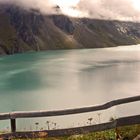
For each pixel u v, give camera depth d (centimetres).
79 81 11988
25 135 1205
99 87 10381
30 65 18762
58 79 12619
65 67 17225
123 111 5822
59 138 1241
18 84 11419
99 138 1219
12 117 1168
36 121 5172
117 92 9331
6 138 1191
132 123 1251
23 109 7219
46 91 9769
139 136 1131
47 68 16825
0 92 9669
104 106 1206
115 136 1228
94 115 5403
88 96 8781
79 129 1220
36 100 8281
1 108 7344
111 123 1238
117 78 12400
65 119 5288
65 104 7750
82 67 17100
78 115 5462
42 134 1203
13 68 17112
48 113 1173
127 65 17650
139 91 9425
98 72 14675
